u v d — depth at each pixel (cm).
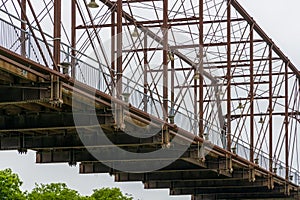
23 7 5003
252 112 9388
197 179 8562
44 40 4716
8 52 4234
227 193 10412
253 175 8612
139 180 8594
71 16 6775
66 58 5088
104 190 10856
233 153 7888
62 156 6962
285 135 10944
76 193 9888
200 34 7469
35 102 4872
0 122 5612
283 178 10325
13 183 8544
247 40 9269
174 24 7625
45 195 9519
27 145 6294
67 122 5497
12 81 4791
